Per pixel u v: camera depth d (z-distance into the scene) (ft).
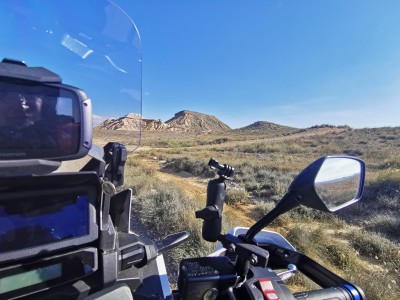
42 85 0.76
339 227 5.40
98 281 0.93
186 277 0.92
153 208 5.02
